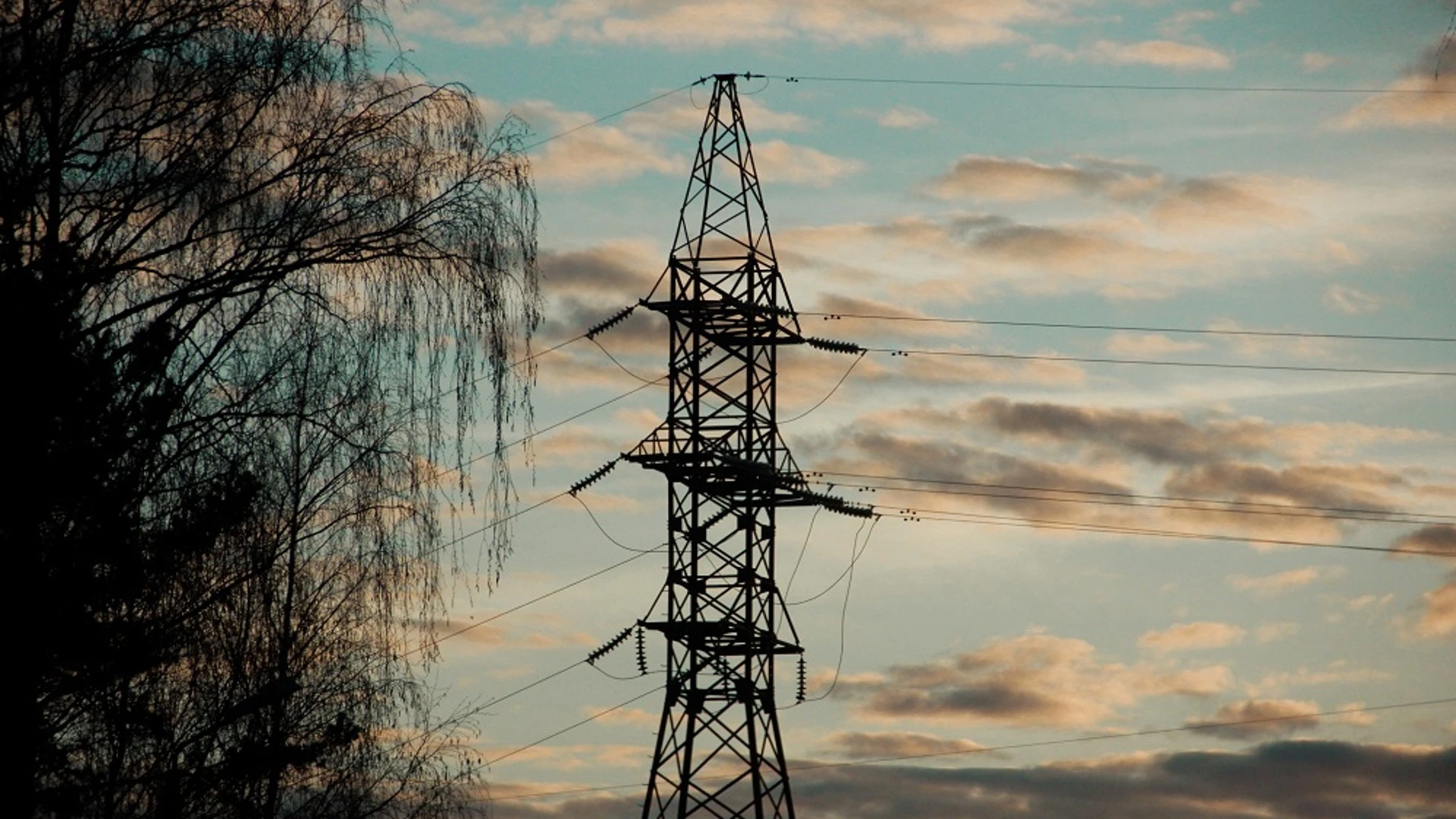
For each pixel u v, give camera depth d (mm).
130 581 36562
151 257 36500
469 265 40219
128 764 38219
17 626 35062
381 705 46625
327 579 45219
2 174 35500
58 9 36469
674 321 82250
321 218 38438
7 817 34969
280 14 38906
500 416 41688
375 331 40562
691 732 79500
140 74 37500
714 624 79812
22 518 34969
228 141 38094
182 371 37750
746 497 80688
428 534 44656
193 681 39969
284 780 43938
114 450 35844
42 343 35000
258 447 38938
